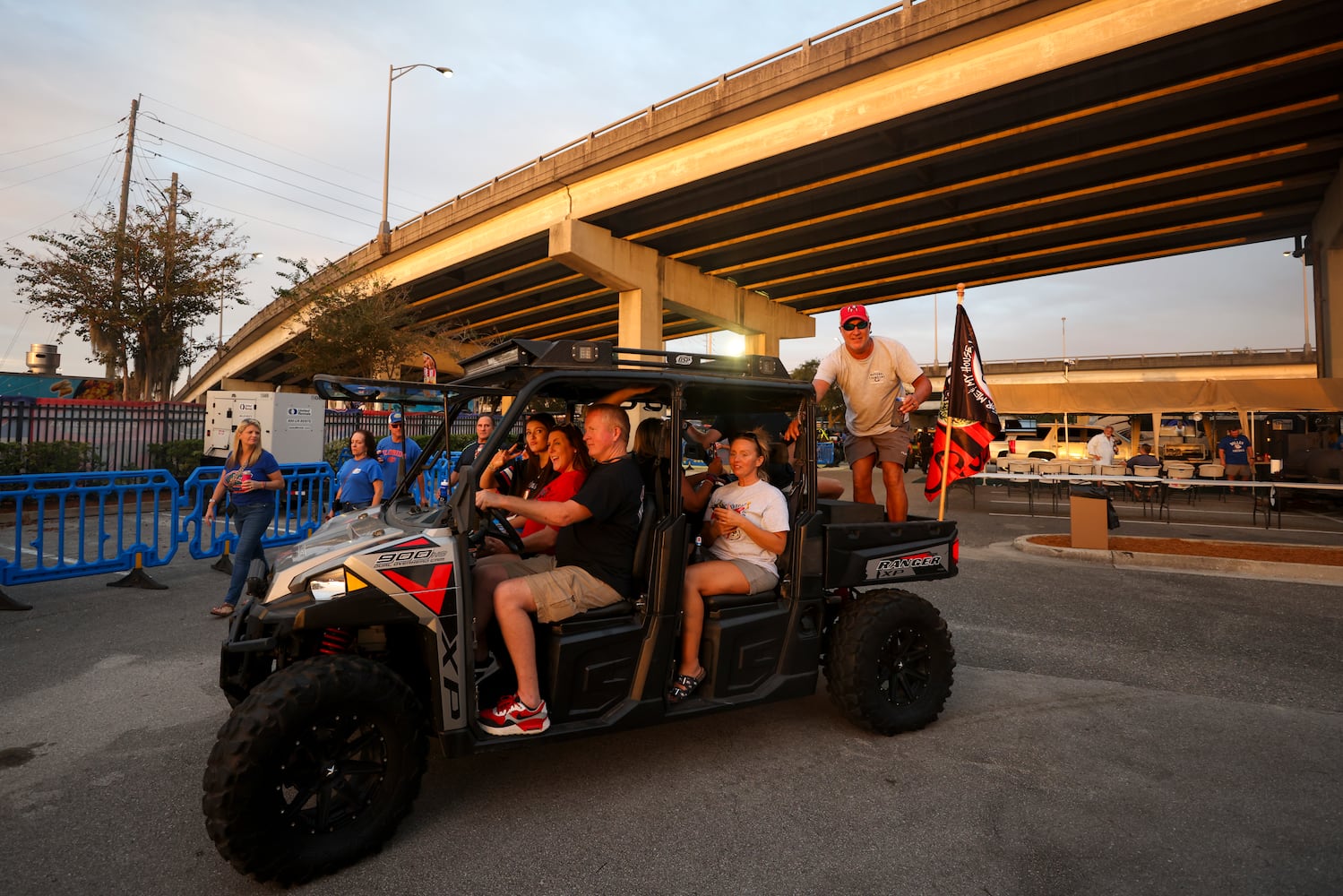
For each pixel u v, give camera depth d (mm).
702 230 27734
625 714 3182
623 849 2805
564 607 3074
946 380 5121
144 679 4617
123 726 3936
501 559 3350
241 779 2424
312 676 2586
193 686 4504
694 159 23016
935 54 17844
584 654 3135
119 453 14805
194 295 24750
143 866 2688
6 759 3545
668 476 3445
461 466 3180
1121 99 16672
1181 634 5844
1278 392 17312
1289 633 5875
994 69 16969
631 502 3203
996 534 11664
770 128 21141
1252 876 2613
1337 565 8039
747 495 3748
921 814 3076
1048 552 9477
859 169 21219
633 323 29344
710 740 3848
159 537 9828
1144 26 15039
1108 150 18656
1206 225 23797
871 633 3785
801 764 3553
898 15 17781
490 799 3193
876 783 3354
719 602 3512
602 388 3689
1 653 5105
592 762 3570
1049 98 17312
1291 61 14789
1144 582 7852
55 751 3635
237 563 6035
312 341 25938
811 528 3746
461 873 2641
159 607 6309
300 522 9055
